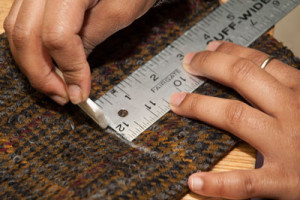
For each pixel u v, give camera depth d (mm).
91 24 750
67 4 640
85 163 718
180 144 743
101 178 668
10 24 732
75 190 655
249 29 918
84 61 680
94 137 773
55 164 728
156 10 937
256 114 727
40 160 737
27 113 794
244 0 972
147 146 749
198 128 769
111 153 733
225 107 740
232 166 763
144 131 782
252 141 725
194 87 839
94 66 866
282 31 926
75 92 701
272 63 803
